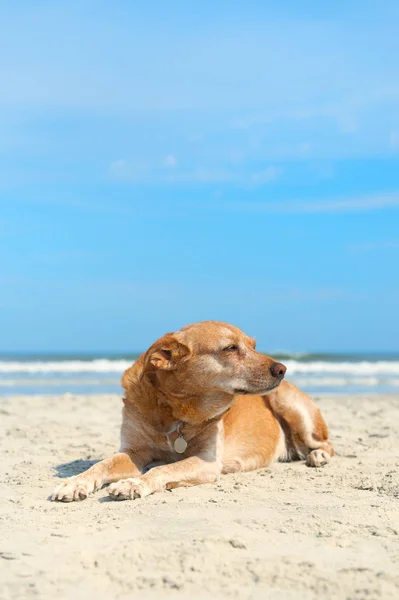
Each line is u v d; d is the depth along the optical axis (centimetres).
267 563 106
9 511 131
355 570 105
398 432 229
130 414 156
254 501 137
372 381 567
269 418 176
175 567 106
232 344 152
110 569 105
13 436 216
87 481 143
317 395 399
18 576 103
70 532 119
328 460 175
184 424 154
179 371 150
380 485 150
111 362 846
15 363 834
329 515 127
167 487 147
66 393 411
